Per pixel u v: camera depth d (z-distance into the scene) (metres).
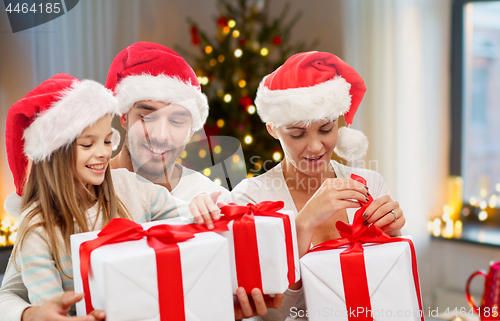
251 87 1.91
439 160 2.11
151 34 2.03
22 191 0.72
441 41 2.07
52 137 0.62
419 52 1.96
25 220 0.65
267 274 0.61
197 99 0.69
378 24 1.96
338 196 0.70
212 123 1.83
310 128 0.78
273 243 0.61
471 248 2.00
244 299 0.61
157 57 0.72
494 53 2.02
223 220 0.64
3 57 1.41
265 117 0.84
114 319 0.51
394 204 0.70
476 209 2.17
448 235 2.06
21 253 0.64
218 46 2.23
